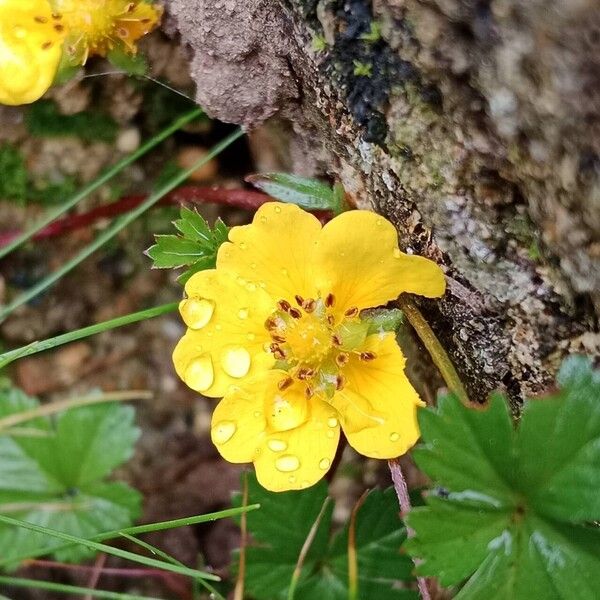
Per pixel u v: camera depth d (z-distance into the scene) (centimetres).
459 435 5
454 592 6
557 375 5
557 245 5
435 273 5
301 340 5
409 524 5
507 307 5
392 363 5
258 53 6
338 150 6
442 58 5
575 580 5
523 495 5
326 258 5
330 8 5
